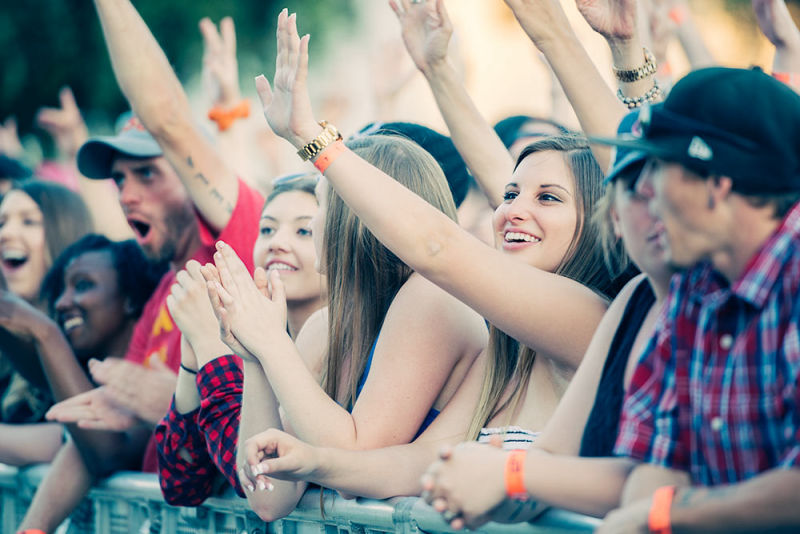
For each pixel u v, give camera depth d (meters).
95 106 23.89
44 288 8.96
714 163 3.28
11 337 7.96
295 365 5.19
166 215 8.44
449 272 4.57
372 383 5.33
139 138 8.48
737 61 19.06
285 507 5.50
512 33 18.28
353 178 4.77
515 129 8.79
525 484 3.76
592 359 4.14
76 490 7.51
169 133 7.57
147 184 8.46
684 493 3.31
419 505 4.75
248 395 5.41
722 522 3.19
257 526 5.92
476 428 5.17
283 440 4.84
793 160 3.30
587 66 5.28
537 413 5.04
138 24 7.46
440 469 3.85
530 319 4.53
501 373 5.22
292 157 14.05
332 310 5.79
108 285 8.49
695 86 3.45
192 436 6.07
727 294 3.39
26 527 7.43
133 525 7.27
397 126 7.16
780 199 3.31
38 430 8.63
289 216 7.07
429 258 4.60
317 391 5.19
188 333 5.88
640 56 5.72
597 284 5.19
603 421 3.98
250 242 7.88
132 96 7.50
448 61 6.49
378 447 5.20
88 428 7.20
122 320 8.57
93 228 10.44
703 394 3.42
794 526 3.09
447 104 6.48
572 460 3.77
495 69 18.38
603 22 5.65
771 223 3.33
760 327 3.29
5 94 23.86
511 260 4.62
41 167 13.54
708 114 3.37
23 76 23.86
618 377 3.98
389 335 5.38
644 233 3.73
